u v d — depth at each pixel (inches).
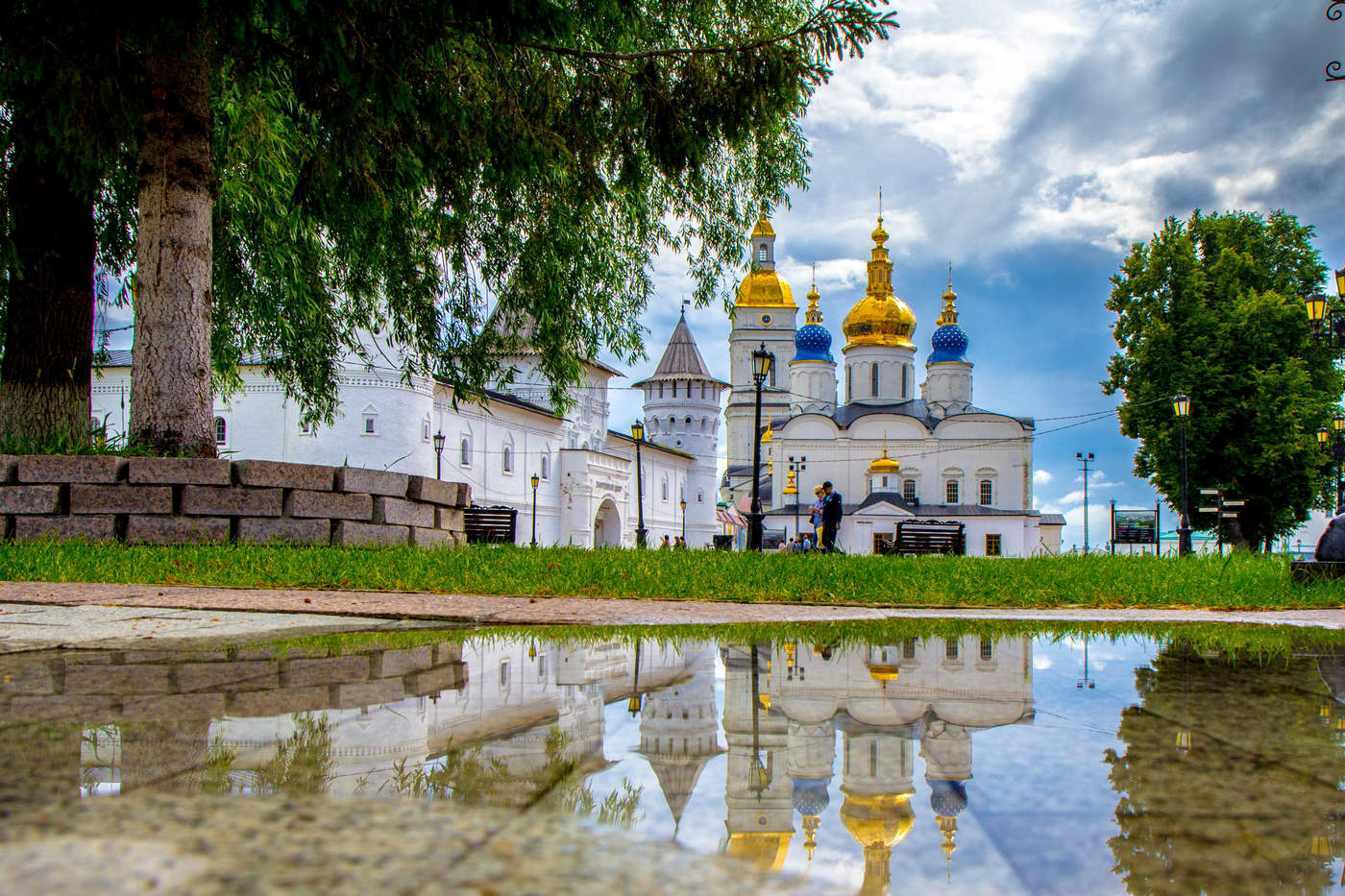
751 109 333.7
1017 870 32.3
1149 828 38.4
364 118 324.8
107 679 86.4
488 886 29.5
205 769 47.6
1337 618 179.0
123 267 441.1
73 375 356.5
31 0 268.5
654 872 31.5
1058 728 61.3
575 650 113.0
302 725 61.9
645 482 2364.7
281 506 320.8
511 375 493.0
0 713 66.6
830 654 110.0
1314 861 33.6
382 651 110.9
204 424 323.9
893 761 51.7
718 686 83.1
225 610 161.3
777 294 3073.3
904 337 2792.8
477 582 223.6
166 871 30.5
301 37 283.0
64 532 297.6
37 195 352.2
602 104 365.1
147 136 314.7
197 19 264.2
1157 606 209.0
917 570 272.2
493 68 342.3
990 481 2561.5
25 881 29.2
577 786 44.8
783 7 444.8
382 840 34.7
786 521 2397.9
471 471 1630.2
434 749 53.7
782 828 37.6
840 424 2677.2
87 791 42.3
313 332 454.0
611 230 486.0
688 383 2802.7
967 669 95.2
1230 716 67.6
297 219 386.6
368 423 1382.9
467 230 445.4
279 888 28.8
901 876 31.7
